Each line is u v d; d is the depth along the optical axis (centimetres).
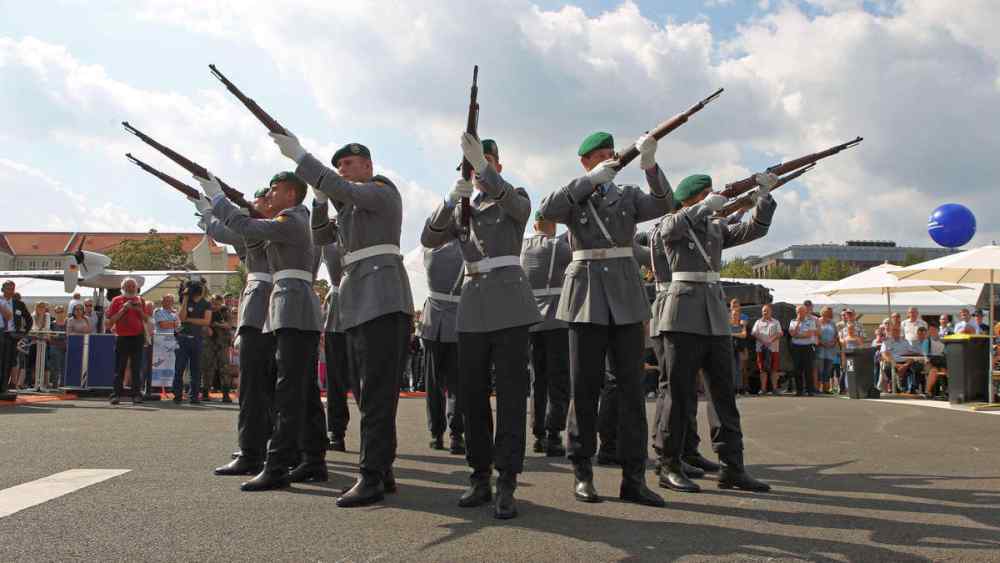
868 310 2359
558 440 698
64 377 1424
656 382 1427
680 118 441
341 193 452
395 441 475
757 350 1614
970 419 991
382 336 462
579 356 479
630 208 482
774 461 637
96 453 640
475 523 404
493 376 484
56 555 338
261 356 555
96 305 1650
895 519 416
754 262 13275
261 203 609
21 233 10119
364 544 359
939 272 1366
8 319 1230
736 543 364
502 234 466
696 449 612
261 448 553
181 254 6825
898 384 1692
